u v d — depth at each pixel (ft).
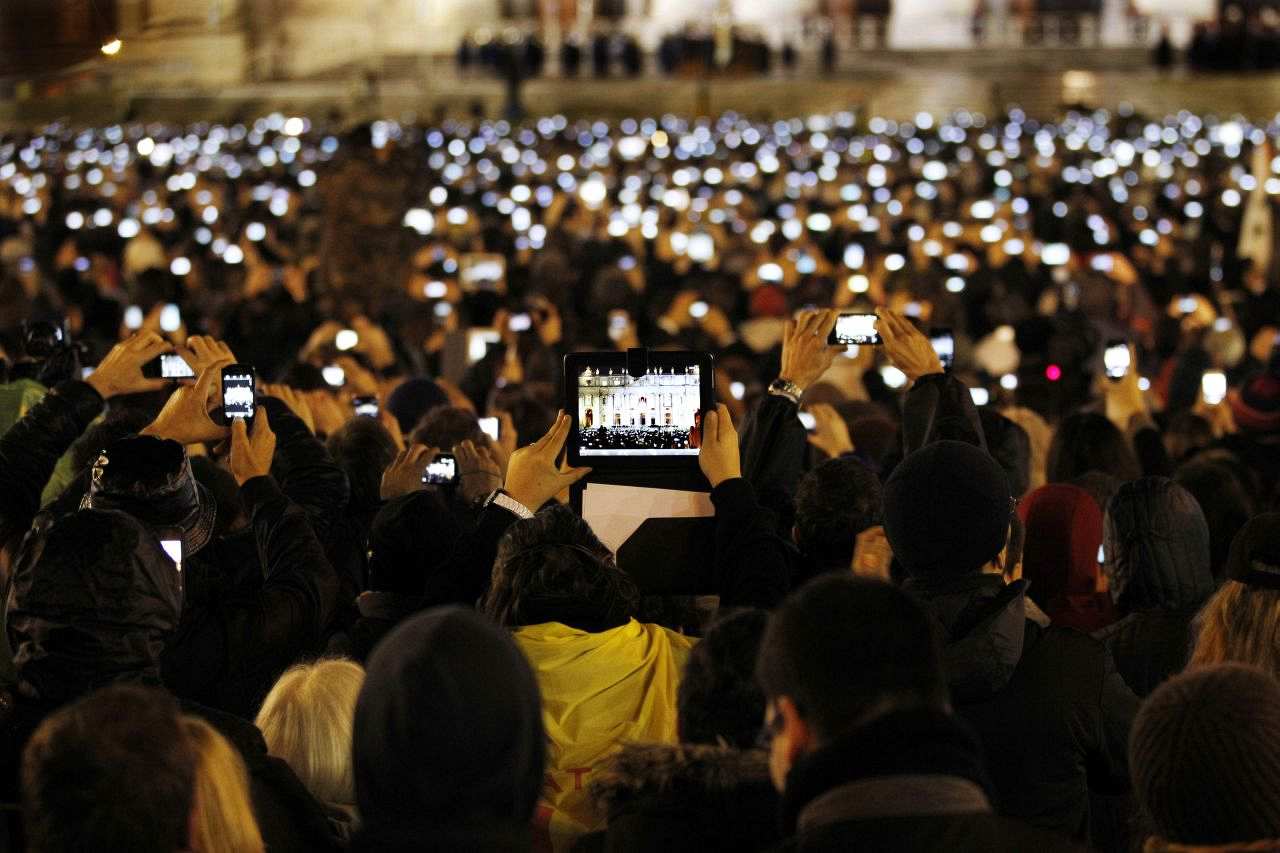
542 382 65.72
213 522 27.07
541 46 336.29
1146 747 17.29
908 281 79.36
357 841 14.99
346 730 23.20
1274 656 25.67
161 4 92.73
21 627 20.95
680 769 19.08
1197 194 174.09
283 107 283.59
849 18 396.16
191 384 29.22
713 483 25.45
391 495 34.17
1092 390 67.97
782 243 123.54
